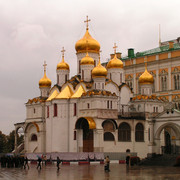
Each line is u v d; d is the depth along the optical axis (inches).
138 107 4042.8
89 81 4079.7
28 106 4466.0
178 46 4815.5
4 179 1807.3
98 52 4320.9
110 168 2496.3
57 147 3897.6
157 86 4626.0
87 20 4345.5
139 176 1865.2
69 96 3981.3
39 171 2349.9
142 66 4852.4
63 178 1835.6
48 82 4495.6
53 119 3961.6
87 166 2822.3
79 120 3676.2
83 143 3720.5
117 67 4244.6
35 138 4318.4
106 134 3681.1
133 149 3784.5
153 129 2878.9
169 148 2913.4
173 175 1889.8
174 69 4458.7
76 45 4308.6
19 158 2984.7
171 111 2778.1
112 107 3737.7
